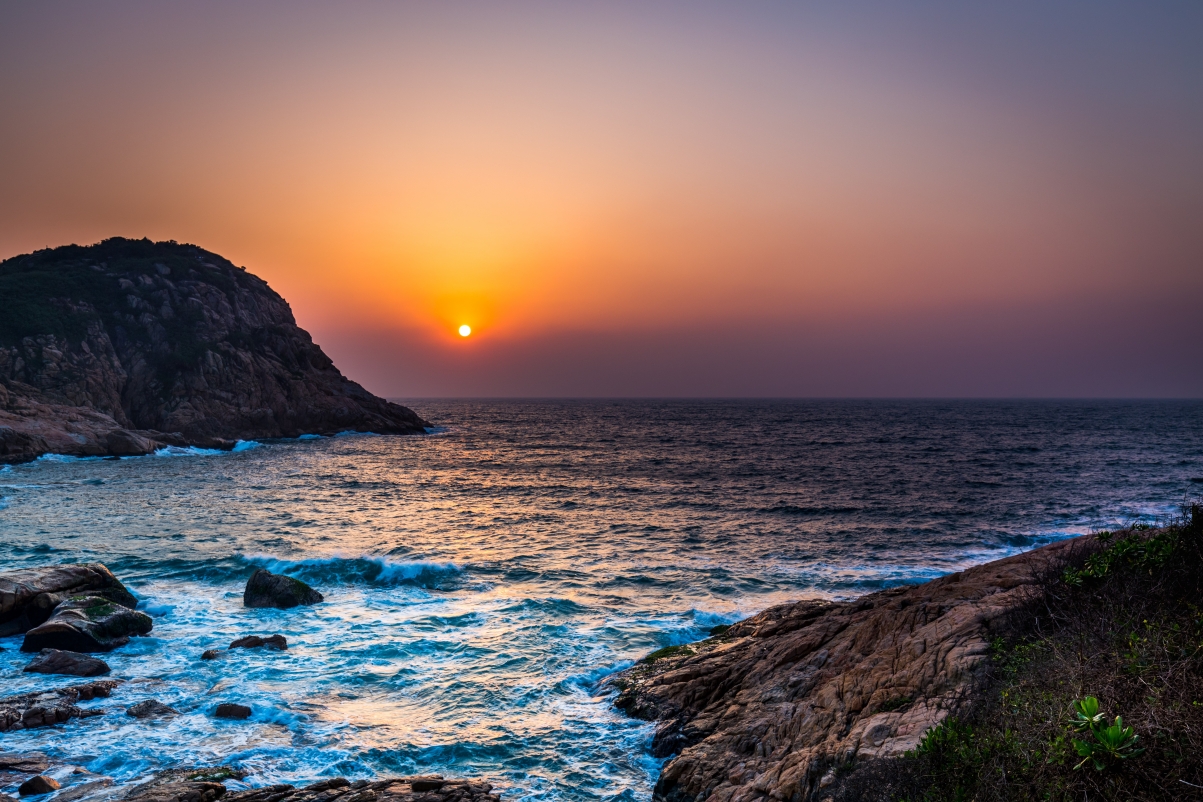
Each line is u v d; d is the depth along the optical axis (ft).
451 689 53.83
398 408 427.74
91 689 51.11
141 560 94.48
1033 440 337.52
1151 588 29.17
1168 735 18.61
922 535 118.83
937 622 39.81
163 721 47.32
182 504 146.72
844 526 127.34
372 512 142.00
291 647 63.05
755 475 211.20
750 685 44.96
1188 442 315.58
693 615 72.33
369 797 35.50
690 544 111.65
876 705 35.50
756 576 90.17
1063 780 19.70
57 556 96.27
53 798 36.29
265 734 45.83
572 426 522.88
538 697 52.29
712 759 38.45
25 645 60.80
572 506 152.66
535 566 95.04
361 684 54.80
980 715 28.09
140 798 34.91
